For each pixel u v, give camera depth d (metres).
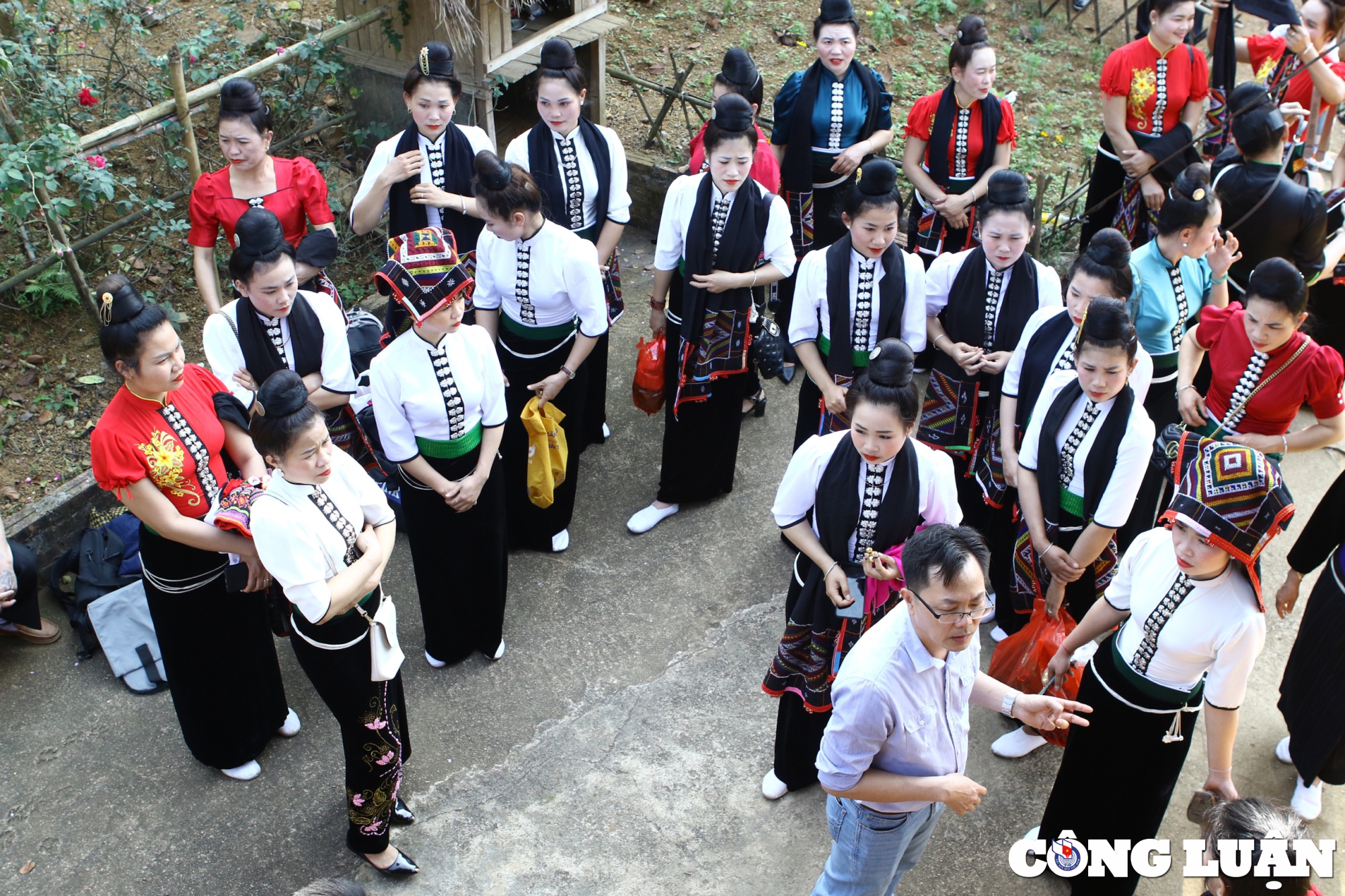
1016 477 4.02
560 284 4.34
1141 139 6.04
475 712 4.23
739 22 8.93
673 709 4.24
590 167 5.00
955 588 2.45
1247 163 4.91
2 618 4.30
